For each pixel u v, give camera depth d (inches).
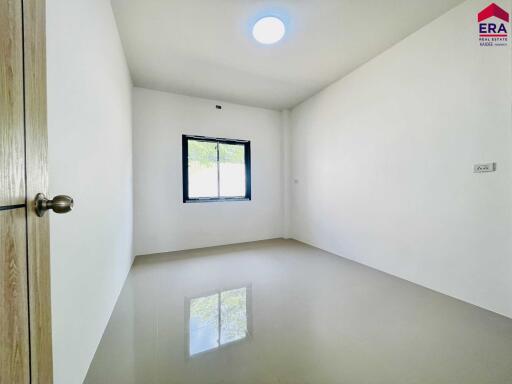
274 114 185.8
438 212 90.8
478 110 78.5
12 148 21.1
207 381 50.1
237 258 136.3
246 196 179.8
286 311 78.9
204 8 80.4
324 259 134.2
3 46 19.9
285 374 51.9
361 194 125.5
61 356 39.3
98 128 62.2
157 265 124.1
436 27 89.2
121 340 63.5
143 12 81.8
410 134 100.0
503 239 73.6
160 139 147.0
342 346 61.2
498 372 52.0
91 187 55.9
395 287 97.0
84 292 50.4
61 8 40.6
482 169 77.8
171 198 150.4
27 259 23.7
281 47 104.5
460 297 84.8
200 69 122.0
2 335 19.0
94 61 59.2
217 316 75.8
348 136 132.2
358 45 104.3
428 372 52.2
